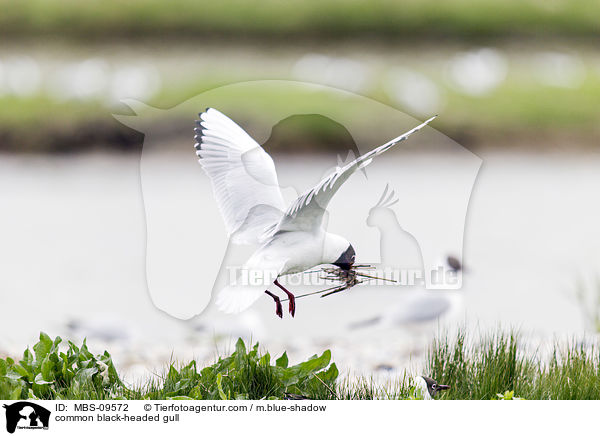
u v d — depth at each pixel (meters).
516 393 8.18
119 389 7.98
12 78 32.09
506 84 32.59
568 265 15.50
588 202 21.75
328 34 38.97
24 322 12.04
